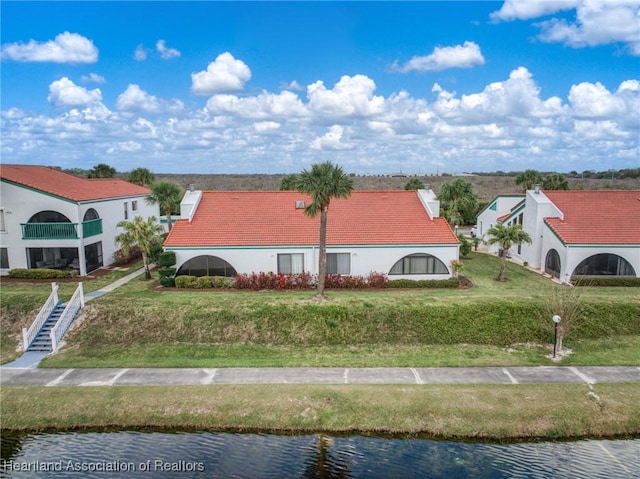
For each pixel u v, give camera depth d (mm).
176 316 26734
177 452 17188
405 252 32562
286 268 32844
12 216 34812
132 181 64312
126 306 27688
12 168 38250
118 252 40375
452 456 16969
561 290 29062
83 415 18984
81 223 35219
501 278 34438
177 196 46531
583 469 16328
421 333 25719
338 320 26438
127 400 19641
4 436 18250
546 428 18203
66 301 28812
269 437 18016
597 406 19141
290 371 22141
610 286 32781
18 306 28781
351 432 18234
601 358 23609
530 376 21625
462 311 26922
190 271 32719
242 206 36562
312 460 16734
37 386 20875
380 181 133500
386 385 20703
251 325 26125
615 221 35812
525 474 16031
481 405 19156
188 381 21188
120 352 24391
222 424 18562
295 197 37656
